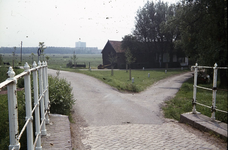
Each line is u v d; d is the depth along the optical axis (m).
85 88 14.40
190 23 19.92
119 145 4.81
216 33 18.11
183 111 8.77
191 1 19.08
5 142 4.91
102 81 18.50
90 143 4.91
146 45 49.75
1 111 7.23
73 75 22.61
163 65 54.31
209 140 5.19
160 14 45.84
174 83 23.02
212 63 18.53
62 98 7.06
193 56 22.47
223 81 19.88
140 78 27.19
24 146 4.58
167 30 22.44
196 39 20.59
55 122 5.75
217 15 17.33
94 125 6.50
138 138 5.31
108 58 52.41
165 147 4.71
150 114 8.08
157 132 5.83
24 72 2.93
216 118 7.17
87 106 9.20
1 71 17.56
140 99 11.93
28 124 3.07
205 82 21.42
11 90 2.27
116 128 6.19
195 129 6.10
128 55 36.50
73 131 5.76
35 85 3.81
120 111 8.41
